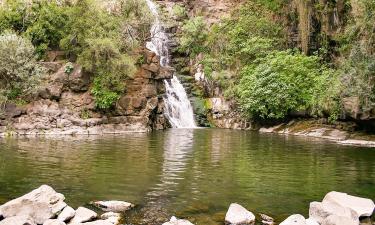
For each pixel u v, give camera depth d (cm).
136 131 3644
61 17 3881
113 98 3634
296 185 1523
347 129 3338
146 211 1191
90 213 1120
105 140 2898
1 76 3481
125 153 2248
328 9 4050
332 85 3503
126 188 1445
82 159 2030
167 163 1942
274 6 4806
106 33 3828
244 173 1731
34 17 3928
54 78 3578
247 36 4791
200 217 1145
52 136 3189
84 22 3784
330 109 3406
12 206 1109
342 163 2002
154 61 3988
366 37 3031
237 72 4616
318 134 3425
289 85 3875
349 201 1216
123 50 3947
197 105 4569
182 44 5128
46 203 1127
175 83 4606
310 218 1081
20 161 1953
